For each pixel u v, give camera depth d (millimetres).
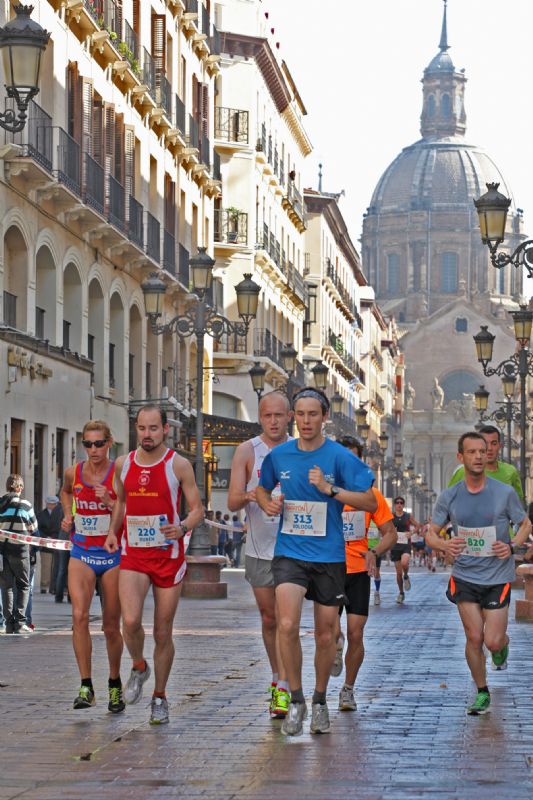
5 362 44812
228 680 23188
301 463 17484
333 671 22109
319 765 15516
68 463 53062
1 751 16312
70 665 25391
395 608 46156
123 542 18516
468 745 16781
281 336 119562
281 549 17516
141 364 66125
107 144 57594
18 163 45062
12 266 47688
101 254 58219
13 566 32500
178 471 18391
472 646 19453
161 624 18391
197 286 49219
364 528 20688
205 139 79875
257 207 106250
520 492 23484
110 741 17016
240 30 103750
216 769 15297
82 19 52844
